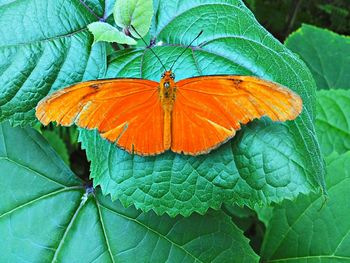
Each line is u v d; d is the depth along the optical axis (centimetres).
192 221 15
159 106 12
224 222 15
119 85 11
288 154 12
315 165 13
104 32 13
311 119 14
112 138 12
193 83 11
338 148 22
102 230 15
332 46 26
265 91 11
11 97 14
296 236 18
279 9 30
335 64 26
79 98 11
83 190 16
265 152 12
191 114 12
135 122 12
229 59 13
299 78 14
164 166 13
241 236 15
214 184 13
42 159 16
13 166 15
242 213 21
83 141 13
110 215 15
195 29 14
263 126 13
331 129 22
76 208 15
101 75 14
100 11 15
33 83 14
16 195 15
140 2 14
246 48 14
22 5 14
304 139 13
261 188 13
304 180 12
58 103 11
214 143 12
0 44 13
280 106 11
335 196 17
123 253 15
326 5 31
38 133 16
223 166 13
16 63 14
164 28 15
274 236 18
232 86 11
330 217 17
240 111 11
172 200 13
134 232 15
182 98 12
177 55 14
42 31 14
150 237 15
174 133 12
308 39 26
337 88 25
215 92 11
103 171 13
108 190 13
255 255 15
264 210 19
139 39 15
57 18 14
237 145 13
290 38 26
